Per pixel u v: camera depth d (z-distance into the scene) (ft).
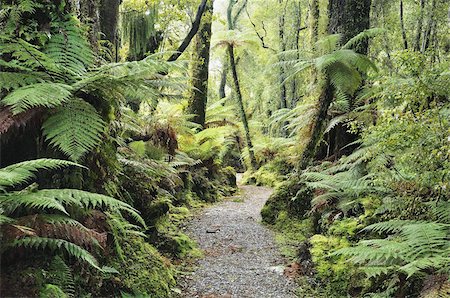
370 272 10.23
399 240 12.01
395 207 13.69
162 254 15.90
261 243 19.44
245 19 80.84
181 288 13.42
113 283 10.61
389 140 12.82
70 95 9.52
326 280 13.64
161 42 33.86
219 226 22.52
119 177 15.57
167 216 19.85
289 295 13.16
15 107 8.07
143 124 24.72
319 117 24.00
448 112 12.10
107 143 11.96
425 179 11.78
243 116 46.73
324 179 18.54
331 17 24.20
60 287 8.43
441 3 36.81
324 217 18.16
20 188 9.58
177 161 27.14
